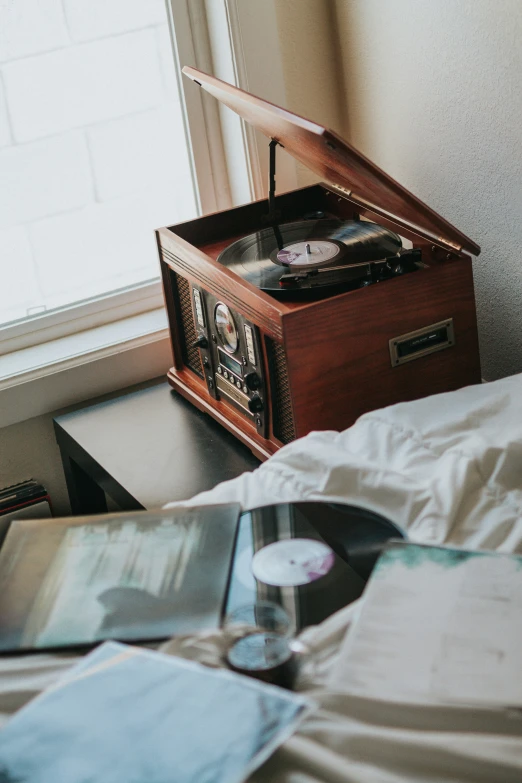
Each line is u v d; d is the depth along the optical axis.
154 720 0.84
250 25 1.89
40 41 1.91
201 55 1.97
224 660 0.93
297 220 1.88
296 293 1.50
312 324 1.42
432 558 1.02
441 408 1.38
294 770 0.81
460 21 1.63
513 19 1.52
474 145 1.71
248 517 1.18
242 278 1.54
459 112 1.71
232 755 0.79
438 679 0.86
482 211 1.75
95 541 1.14
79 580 1.08
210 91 1.63
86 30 1.95
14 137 1.95
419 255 1.51
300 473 1.27
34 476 2.04
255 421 1.60
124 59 2.00
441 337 1.55
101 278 2.13
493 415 1.33
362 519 1.15
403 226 1.66
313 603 1.01
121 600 1.03
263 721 0.82
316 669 0.91
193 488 1.53
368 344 1.48
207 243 1.83
